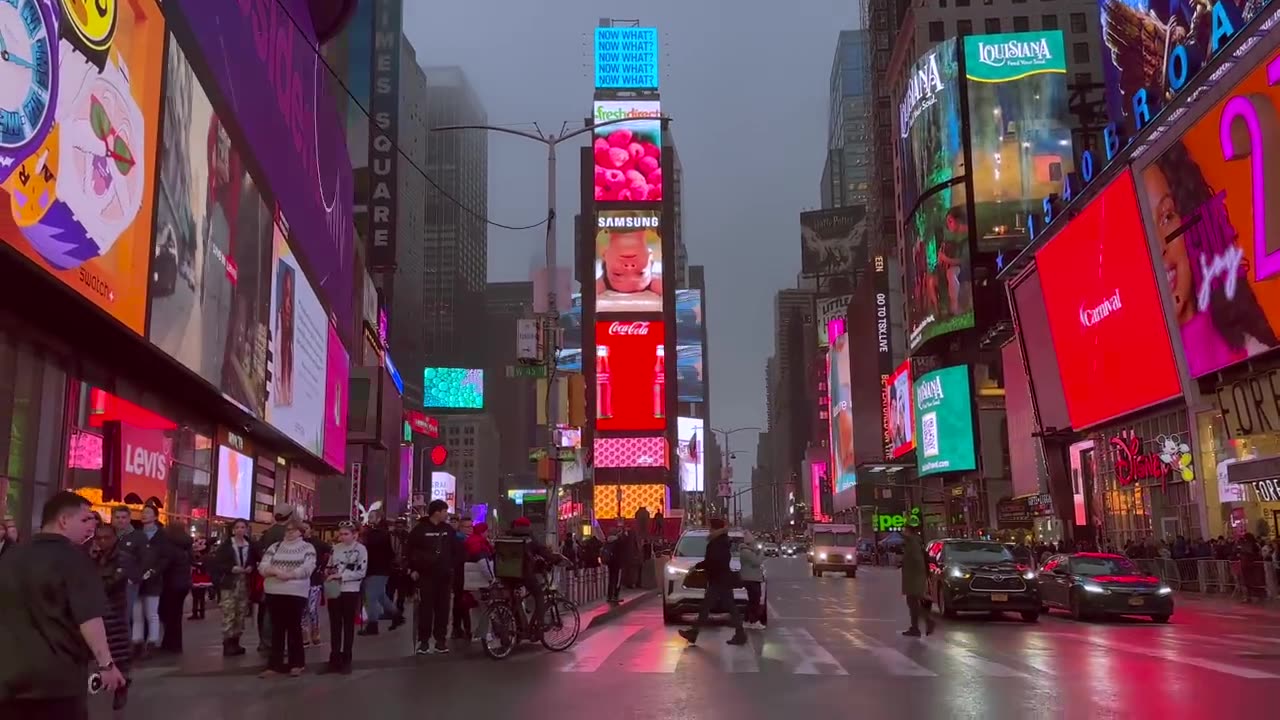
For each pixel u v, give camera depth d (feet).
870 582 141.69
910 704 31.12
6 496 50.16
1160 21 142.61
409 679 37.52
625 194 420.77
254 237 86.12
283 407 100.37
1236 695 32.99
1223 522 118.11
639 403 395.96
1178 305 117.29
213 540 77.97
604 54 441.27
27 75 43.21
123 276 54.29
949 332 266.77
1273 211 94.89
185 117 65.67
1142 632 59.36
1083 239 139.74
